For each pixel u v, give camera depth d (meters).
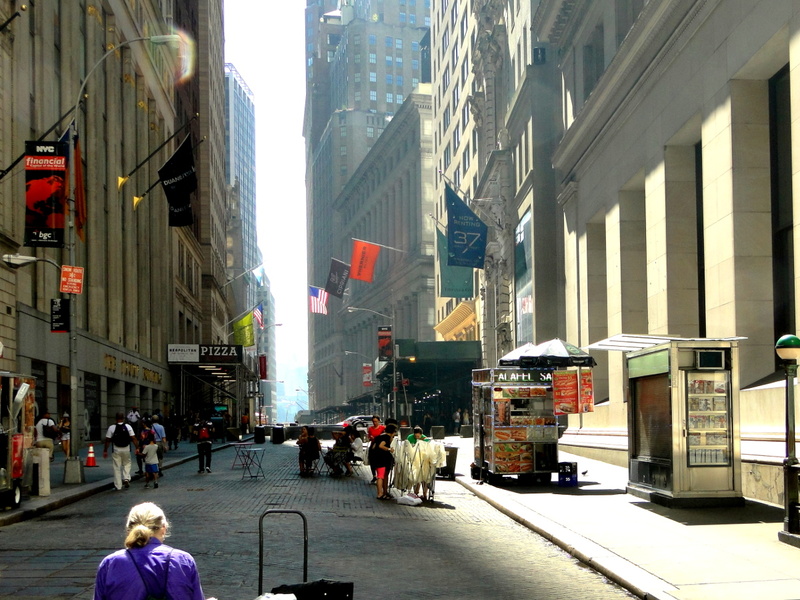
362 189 152.88
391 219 132.12
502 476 21.75
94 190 40.19
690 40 23.62
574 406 20.53
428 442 18.95
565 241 39.19
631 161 29.05
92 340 39.28
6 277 28.27
